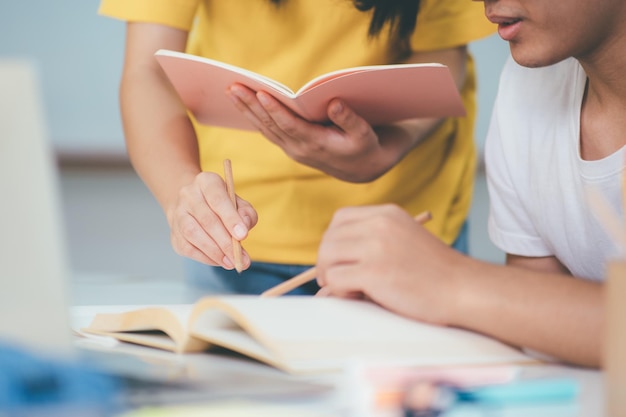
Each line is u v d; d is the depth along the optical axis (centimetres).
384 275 87
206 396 64
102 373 59
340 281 91
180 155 140
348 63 156
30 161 64
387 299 87
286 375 73
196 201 123
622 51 108
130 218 514
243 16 157
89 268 428
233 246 118
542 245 133
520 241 134
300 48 155
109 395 58
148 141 143
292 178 161
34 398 55
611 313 59
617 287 59
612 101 115
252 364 80
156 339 94
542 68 127
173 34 154
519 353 83
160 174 138
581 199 120
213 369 77
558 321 81
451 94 124
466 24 159
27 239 64
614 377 59
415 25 154
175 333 88
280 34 155
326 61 157
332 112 123
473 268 88
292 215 162
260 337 76
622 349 58
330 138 129
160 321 92
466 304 85
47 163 64
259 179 162
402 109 130
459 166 171
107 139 583
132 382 69
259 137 161
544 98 126
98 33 574
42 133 64
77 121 577
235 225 117
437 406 57
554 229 127
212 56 163
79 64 573
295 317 81
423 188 167
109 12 152
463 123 171
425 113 132
